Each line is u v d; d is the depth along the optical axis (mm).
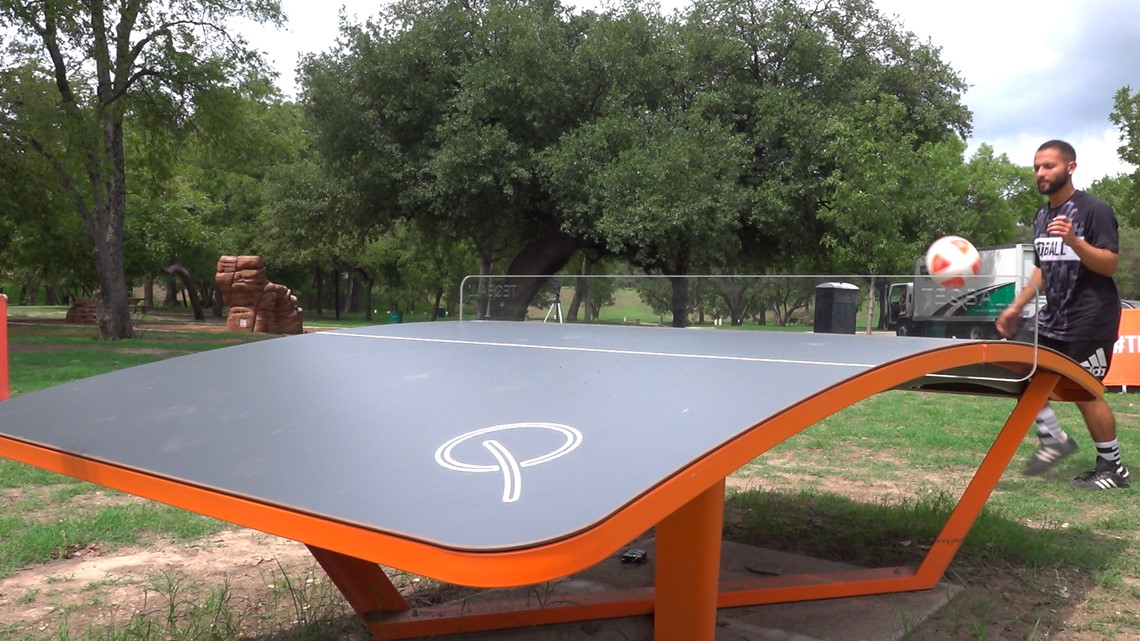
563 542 1396
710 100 23500
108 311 22953
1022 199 40906
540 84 22953
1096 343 5090
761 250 26625
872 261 22344
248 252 48562
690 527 2205
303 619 3336
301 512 1677
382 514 1597
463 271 55469
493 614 3137
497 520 1495
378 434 2102
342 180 25828
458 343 3607
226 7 22750
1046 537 4406
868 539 4445
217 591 3705
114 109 22531
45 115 20172
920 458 6887
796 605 3410
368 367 3018
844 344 3102
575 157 22297
